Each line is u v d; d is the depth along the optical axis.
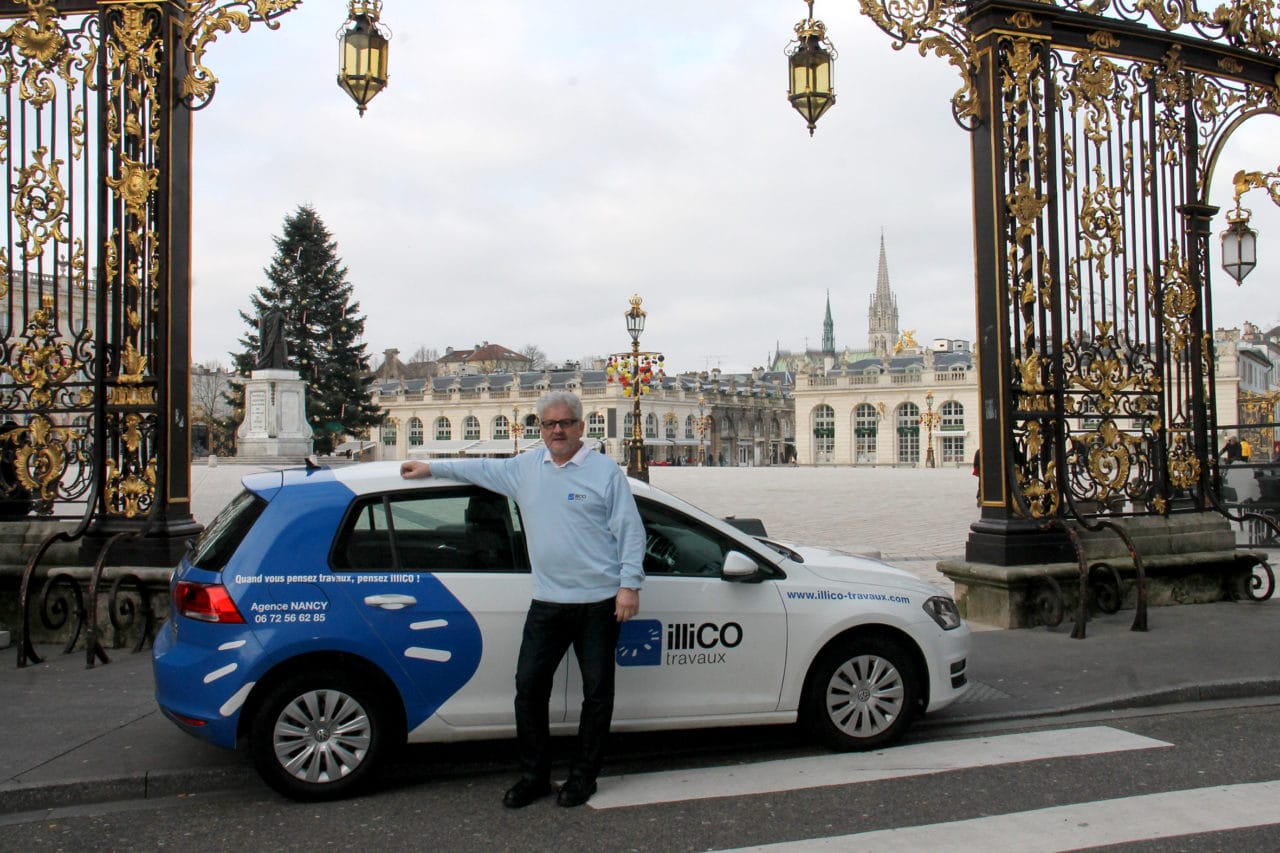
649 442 96.12
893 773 5.27
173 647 5.09
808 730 5.63
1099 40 9.27
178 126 8.45
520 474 5.02
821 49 9.06
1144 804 4.79
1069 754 5.58
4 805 4.96
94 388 8.29
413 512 5.26
